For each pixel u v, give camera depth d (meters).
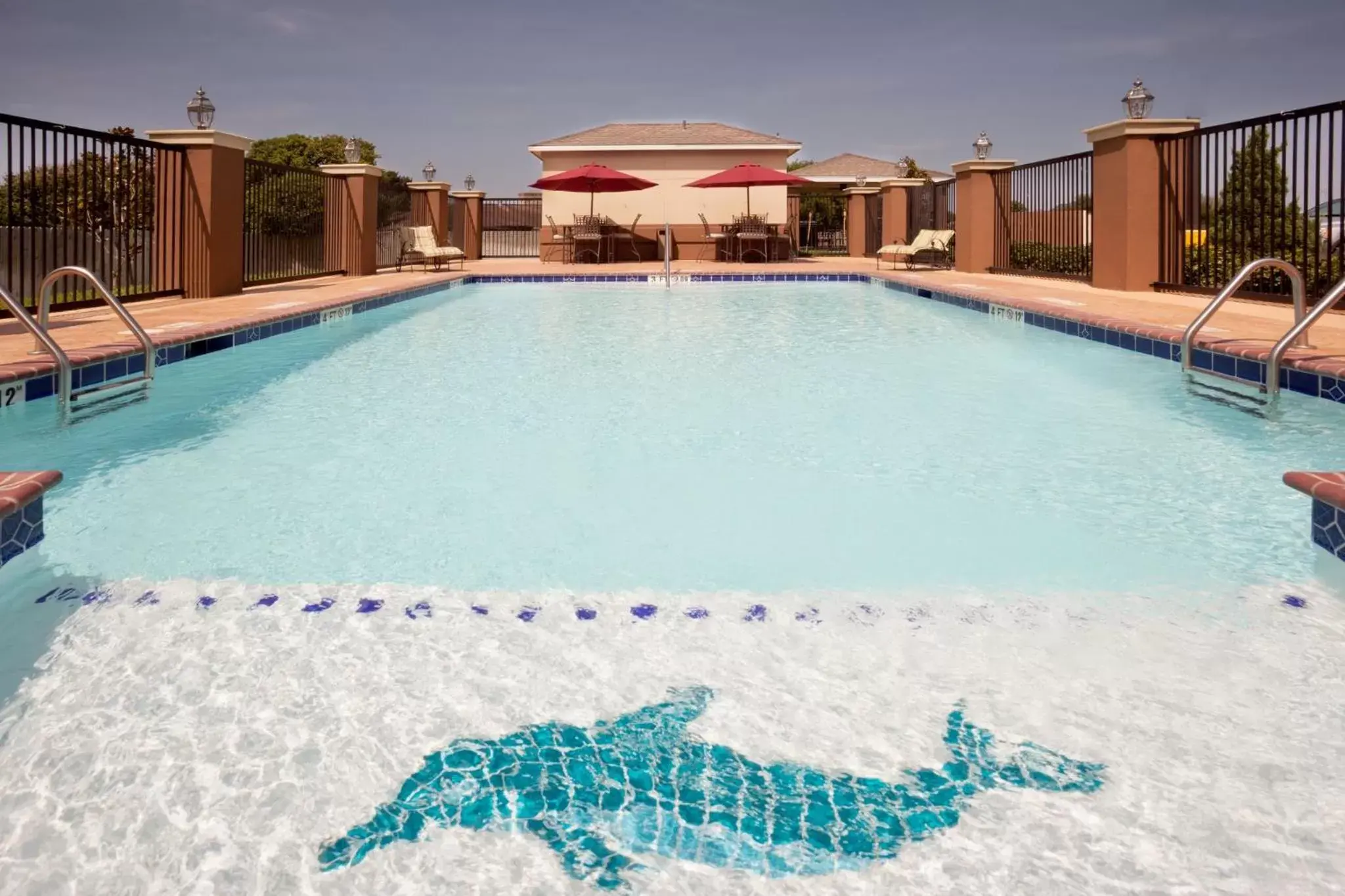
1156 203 10.16
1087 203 12.22
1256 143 8.55
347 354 6.91
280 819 1.41
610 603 2.29
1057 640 2.06
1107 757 1.58
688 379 5.84
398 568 2.57
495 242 24.48
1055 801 1.46
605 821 1.41
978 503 3.20
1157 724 1.69
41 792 1.47
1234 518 2.99
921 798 1.46
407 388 5.52
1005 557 2.64
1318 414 4.53
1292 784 1.49
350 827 1.40
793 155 19.47
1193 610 2.23
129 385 5.43
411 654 1.99
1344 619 2.16
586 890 1.26
